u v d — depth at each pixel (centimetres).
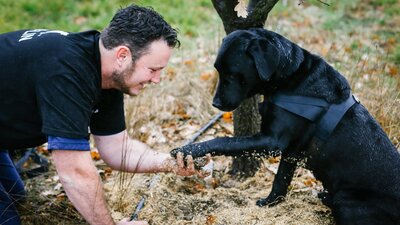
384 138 282
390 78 489
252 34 271
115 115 294
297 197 335
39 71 244
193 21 675
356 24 690
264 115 283
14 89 250
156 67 257
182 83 503
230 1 303
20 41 255
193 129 446
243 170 363
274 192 319
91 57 252
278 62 262
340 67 520
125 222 290
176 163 289
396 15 718
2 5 707
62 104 241
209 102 479
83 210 259
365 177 276
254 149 278
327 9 742
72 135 244
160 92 492
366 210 274
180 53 582
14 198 326
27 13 698
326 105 274
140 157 303
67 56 244
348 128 275
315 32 657
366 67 519
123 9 252
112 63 253
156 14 255
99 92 262
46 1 723
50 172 389
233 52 269
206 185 358
